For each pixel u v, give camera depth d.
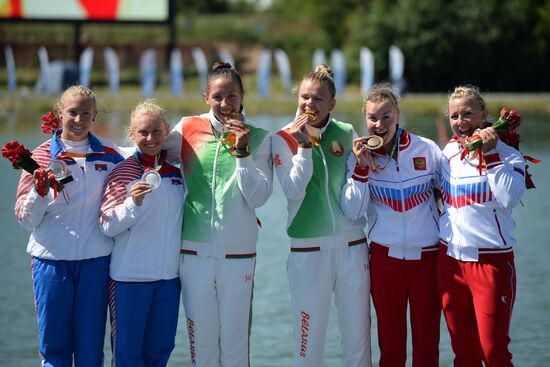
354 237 21.92
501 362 20.59
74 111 21.50
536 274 40.62
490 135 20.48
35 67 176.75
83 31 198.25
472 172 21.02
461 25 176.12
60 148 21.62
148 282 21.36
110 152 22.17
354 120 114.00
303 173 21.06
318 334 21.94
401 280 21.56
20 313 34.59
